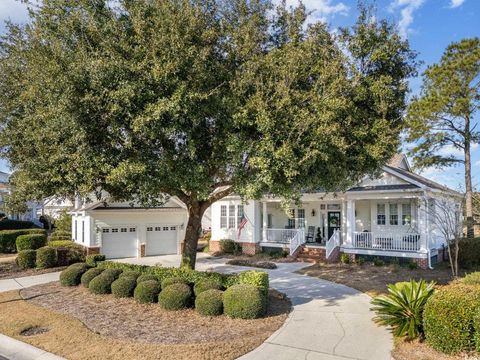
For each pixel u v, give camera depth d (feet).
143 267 44.11
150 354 23.94
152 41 27.50
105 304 36.58
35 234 79.56
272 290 43.01
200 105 28.45
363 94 32.99
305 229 80.69
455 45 76.69
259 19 32.45
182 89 26.78
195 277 38.40
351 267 61.31
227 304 31.81
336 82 29.68
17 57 34.14
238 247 81.46
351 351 24.45
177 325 29.99
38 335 28.30
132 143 29.14
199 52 28.68
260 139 29.27
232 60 31.45
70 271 45.85
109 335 27.89
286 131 28.53
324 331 28.50
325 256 68.59
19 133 35.06
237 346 25.26
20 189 34.83
